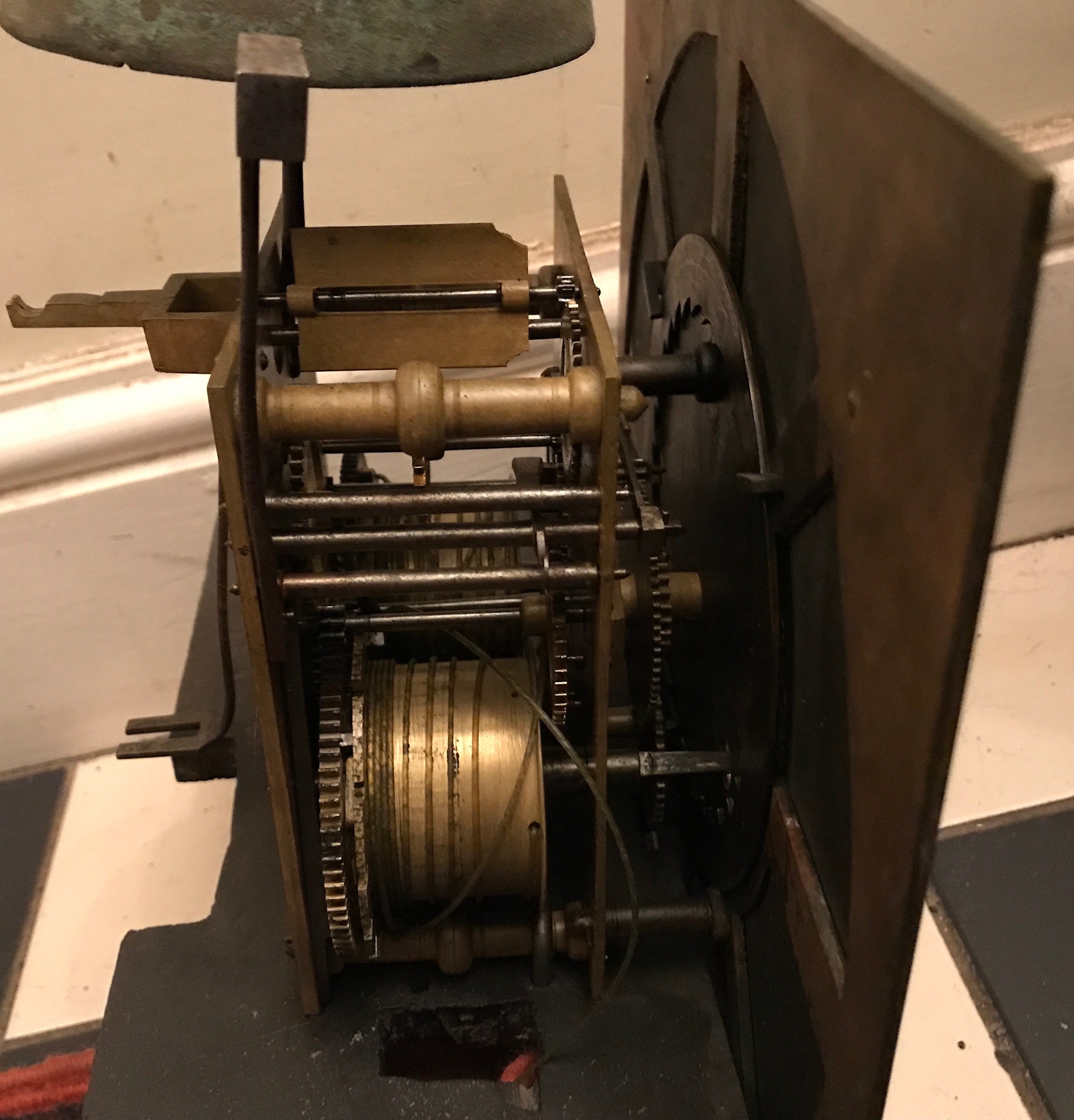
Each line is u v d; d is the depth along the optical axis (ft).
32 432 3.90
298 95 1.30
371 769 2.29
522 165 4.02
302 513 1.89
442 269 2.33
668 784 3.03
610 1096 2.37
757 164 2.19
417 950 2.55
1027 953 3.24
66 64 3.42
